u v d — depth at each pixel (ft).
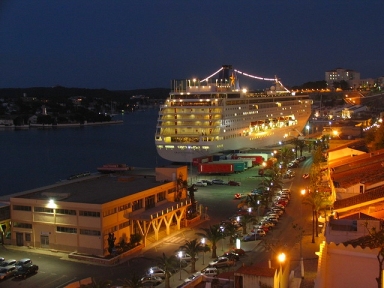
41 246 269.23
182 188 326.85
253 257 236.02
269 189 366.22
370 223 142.92
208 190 430.20
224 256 230.07
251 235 265.75
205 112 595.88
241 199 385.09
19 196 284.41
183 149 597.11
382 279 113.39
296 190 398.83
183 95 611.47
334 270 119.34
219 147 595.06
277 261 161.38
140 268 234.79
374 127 573.74
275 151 594.65
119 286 203.41
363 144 406.41
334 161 325.83
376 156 295.48
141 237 267.59
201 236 281.74
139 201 284.20
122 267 237.04
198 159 559.38
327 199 252.83
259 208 323.16
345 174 260.01
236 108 629.10
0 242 279.28
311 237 260.21
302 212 321.73
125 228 269.23
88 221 254.06
